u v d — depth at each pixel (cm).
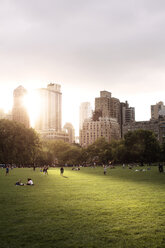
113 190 3175
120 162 17050
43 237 1395
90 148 18525
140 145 12962
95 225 1596
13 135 12975
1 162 12375
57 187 3584
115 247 1257
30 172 8094
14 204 2278
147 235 1415
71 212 1936
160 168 7094
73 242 1323
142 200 2412
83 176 5984
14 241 1338
